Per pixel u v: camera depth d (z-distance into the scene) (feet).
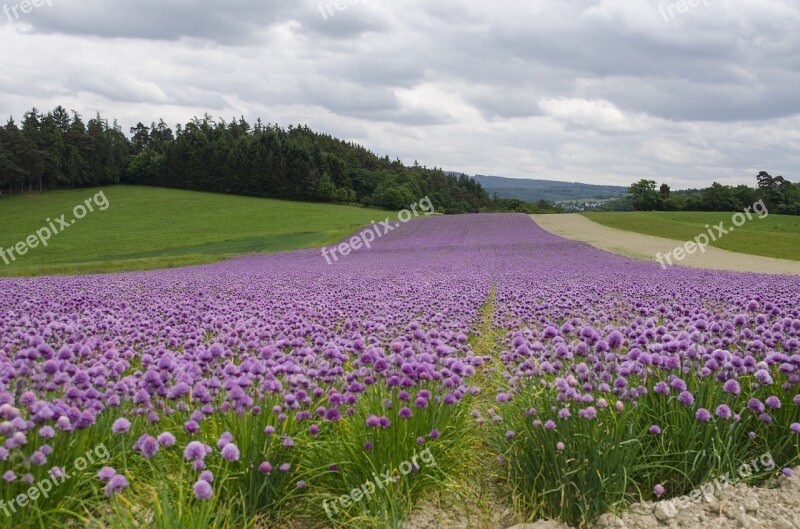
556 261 118.52
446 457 16.74
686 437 15.98
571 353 18.79
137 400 15.83
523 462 16.11
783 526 13.39
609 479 14.78
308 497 15.40
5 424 11.73
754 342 19.21
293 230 236.84
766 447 16.58
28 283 67.92
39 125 420.36
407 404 16.46
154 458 15.24
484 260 124.26
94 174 375.86
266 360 18.17
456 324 32.60
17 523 12.15
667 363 17.51
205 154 386.73
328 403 18.29
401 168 458.50
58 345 23.29
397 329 31.07
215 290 59.31
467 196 465.88
